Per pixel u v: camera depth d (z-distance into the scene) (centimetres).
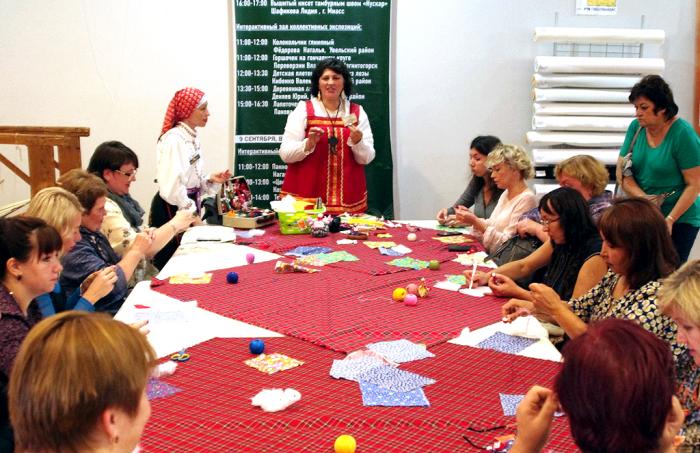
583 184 345
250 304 293
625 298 229
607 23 584
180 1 579
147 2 579
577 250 300
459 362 230
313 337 252
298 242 421
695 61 587
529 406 137
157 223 481
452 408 195
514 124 603
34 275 218
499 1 586
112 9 579
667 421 115
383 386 208
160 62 588
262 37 587
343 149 502
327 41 590
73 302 295
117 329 119
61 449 113
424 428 182
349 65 593
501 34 589
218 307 288
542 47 589
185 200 473
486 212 472
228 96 595
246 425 183
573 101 561
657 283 222
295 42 589
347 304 295
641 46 581
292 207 448
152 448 171
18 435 116
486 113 602
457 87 598
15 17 577
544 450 170
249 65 591
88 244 323
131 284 399
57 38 582
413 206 614
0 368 204
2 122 591
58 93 589
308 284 327
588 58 553
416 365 227
